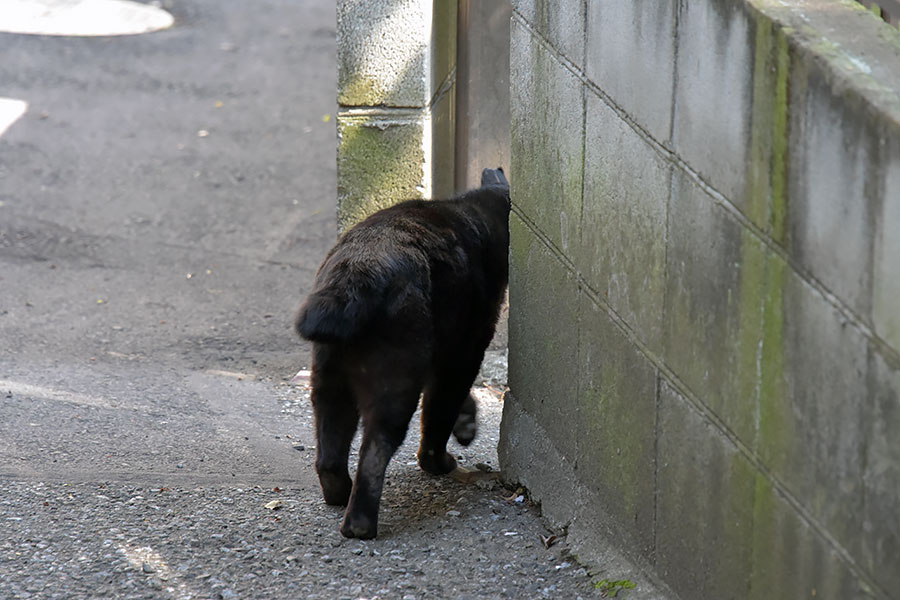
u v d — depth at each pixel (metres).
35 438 9.97
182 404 11.60
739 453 5.63
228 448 10.19
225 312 15.67
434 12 12.30
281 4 35.97
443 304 8.38
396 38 12.06
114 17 32.94
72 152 22.44
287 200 20.52
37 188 20.47
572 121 7.55
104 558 7.33
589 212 7.35
